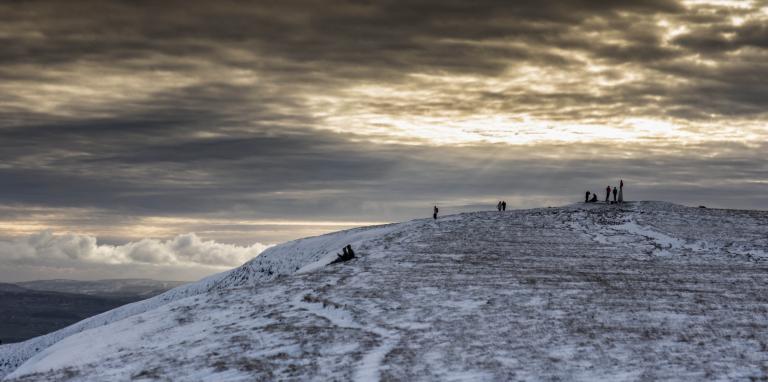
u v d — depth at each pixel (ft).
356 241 184.96
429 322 77.10
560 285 98.07
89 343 90.22
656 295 89.71
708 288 95.09
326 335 73.46
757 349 61.41
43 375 68.59
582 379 53.36
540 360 59.11
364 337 71.46
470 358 60.39
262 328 80.12
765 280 101.96
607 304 84.12
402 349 65.16
